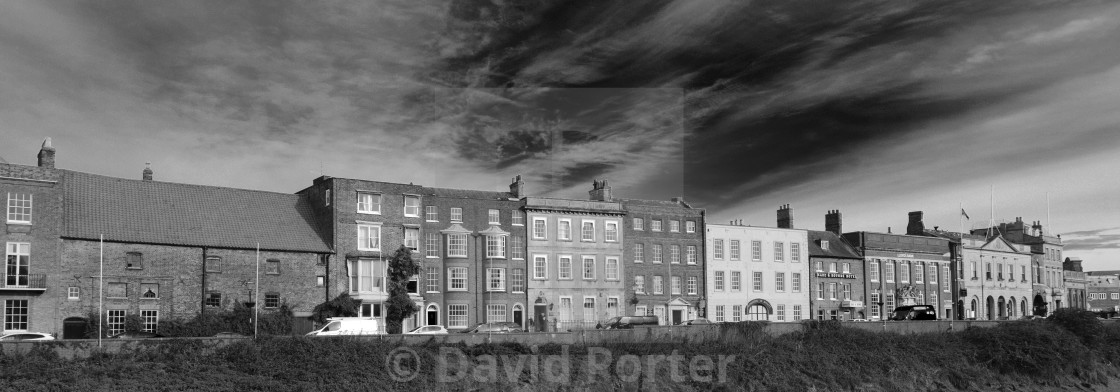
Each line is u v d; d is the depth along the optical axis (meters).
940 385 51.03
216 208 57.16
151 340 36.44
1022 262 97.69
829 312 78.81
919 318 66.44
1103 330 61.59
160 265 52.19
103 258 50.41
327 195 59.53
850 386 47.34
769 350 47.00
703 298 72.12
